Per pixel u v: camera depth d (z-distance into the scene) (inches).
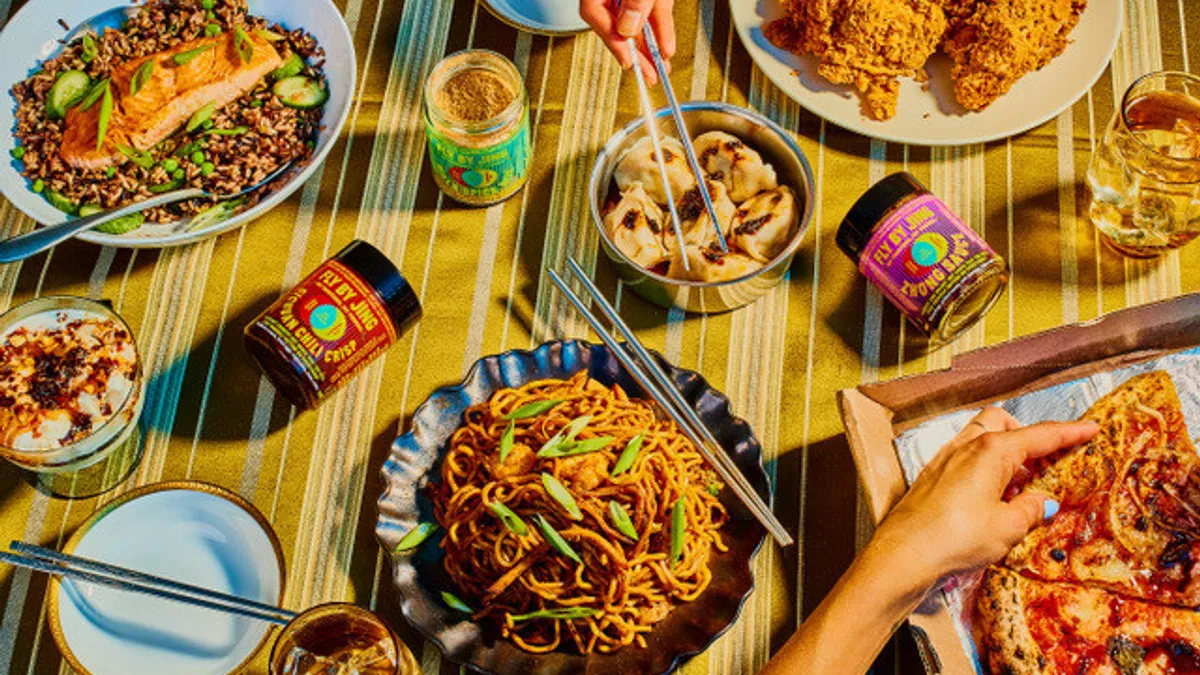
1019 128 66.2
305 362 57.9
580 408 59.1
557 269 66.2
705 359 64.0
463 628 55.8
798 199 63.1
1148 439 57.5
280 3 68.4
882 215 59.9
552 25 70.1
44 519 60.8
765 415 63.0
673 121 63.3
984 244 59.8
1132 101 63.2
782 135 61.8
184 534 59.1
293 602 59.2
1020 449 54.9
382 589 59.6
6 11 72.6
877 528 54.2
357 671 51.2
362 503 61.3
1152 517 55.8
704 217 61.6
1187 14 71.1
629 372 59.7
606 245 60.7
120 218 63.0
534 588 55.6
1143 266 66.0
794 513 60.7
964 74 65.5
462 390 60.5
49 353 59.2
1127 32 70.7
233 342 64.7
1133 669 53.8
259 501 61.3
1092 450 56.7
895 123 66.5
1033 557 56.1
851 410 55.9
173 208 64.7
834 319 64.8
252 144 65.1
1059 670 54.2
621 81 70.1
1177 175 59.0
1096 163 64.0
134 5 68.4
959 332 64.2
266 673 57.7
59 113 65.4
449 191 66.4
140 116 63.6
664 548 57.0
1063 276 65.8
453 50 71.2
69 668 57.6
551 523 56.7
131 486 61.7
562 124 69.2
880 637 52.2
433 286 65.7
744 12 69.3
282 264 66.1
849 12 64.4
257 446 62.4
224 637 57.4
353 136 68.9
